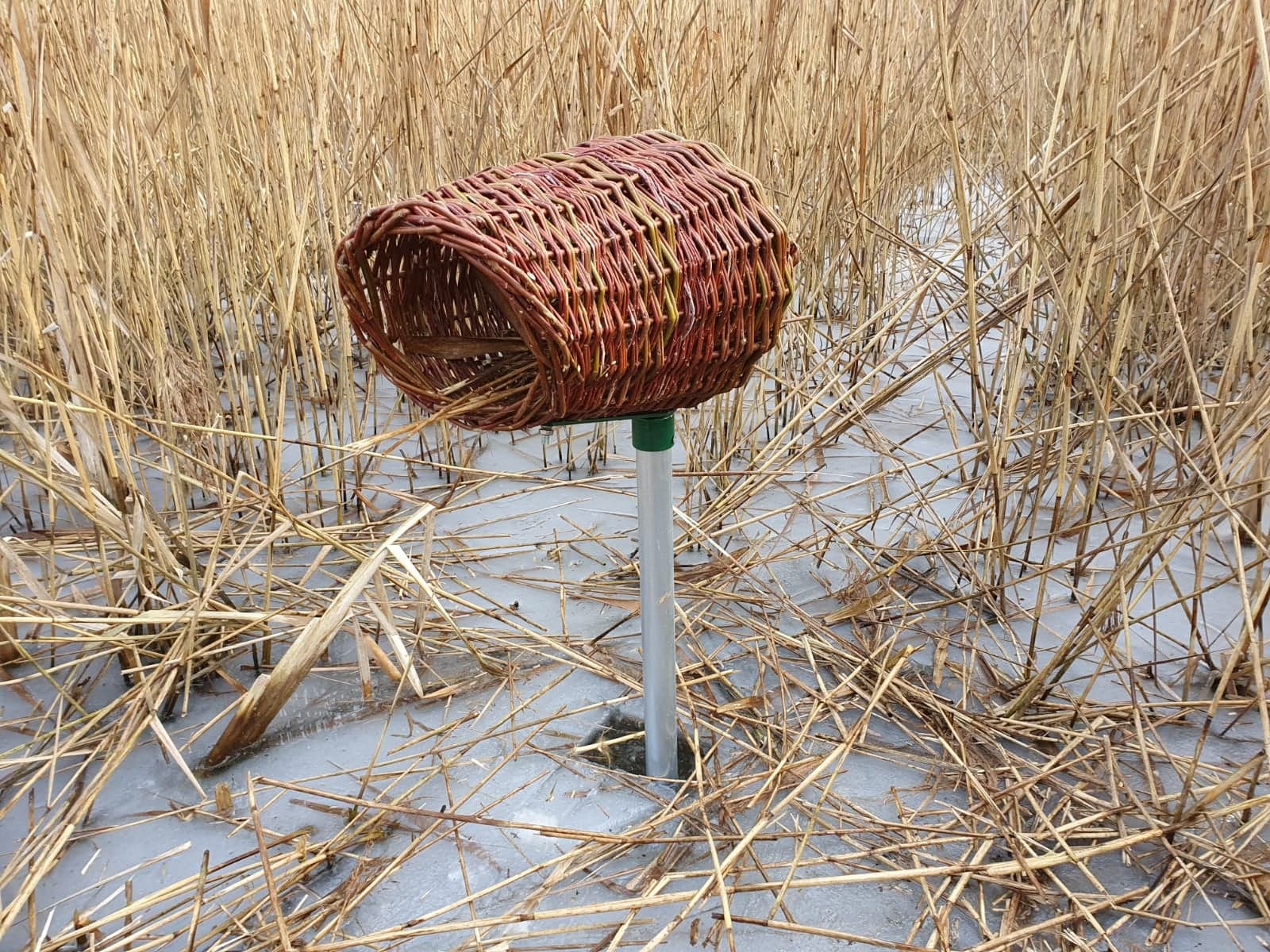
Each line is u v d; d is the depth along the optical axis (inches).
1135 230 52.6
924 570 64.7
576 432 88.5
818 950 37.5
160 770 48.6
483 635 57.2
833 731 50.1
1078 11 50.4
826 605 61.1
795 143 74.2
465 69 77.4
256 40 68.9
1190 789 41.4
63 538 66.1
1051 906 39.4
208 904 40.4
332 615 46.9
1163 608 48.7
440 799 45.9
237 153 74.7
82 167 49.5
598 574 64.6
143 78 65.8
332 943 36.7
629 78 68.6
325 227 68.7
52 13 53.9
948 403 88.0
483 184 35.8
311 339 71.2
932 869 39.6
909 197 120.4
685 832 43.3
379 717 52.2
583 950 37.7
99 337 51.8
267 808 45.8
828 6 74.0
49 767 46.6
